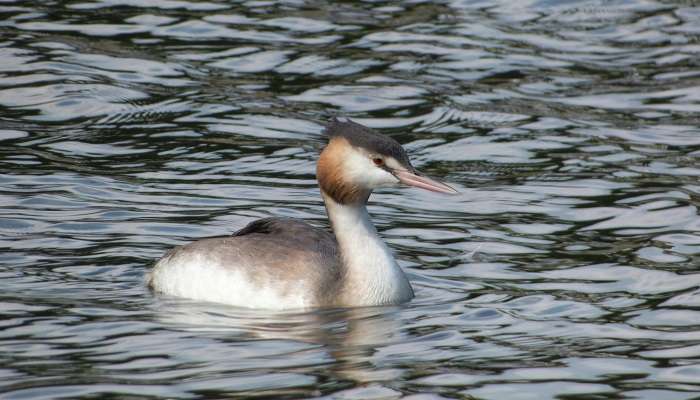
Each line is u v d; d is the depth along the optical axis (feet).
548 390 30.83
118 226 44.19
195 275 38.34
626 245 42.60
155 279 39.11
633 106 58.59
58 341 33.96
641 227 44.39
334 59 63.26
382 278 37.73
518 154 52.80
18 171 49.47
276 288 37.58
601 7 71.82
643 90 60.54
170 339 34.32
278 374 31.63
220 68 61.93
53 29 65.67
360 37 66.39
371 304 37.47
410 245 43.04
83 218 44.83
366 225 38.24
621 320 35.96
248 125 55.52
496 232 44.27
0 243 42.09
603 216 45.65
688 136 54.75
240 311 37.09
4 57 61.21
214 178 49.73
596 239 43.32
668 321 35.81
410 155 52.80
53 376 31.37
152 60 62.39
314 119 56.39
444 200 47.91
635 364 32.58
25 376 31.37
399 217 46.06
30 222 44.19
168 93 58.75
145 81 59.98
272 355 33.09
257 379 31.27
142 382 31.04
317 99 58.75
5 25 65.67
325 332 35.09
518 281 39.52
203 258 38.45
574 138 54.54
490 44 66.03
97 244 42.42
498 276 40.01
